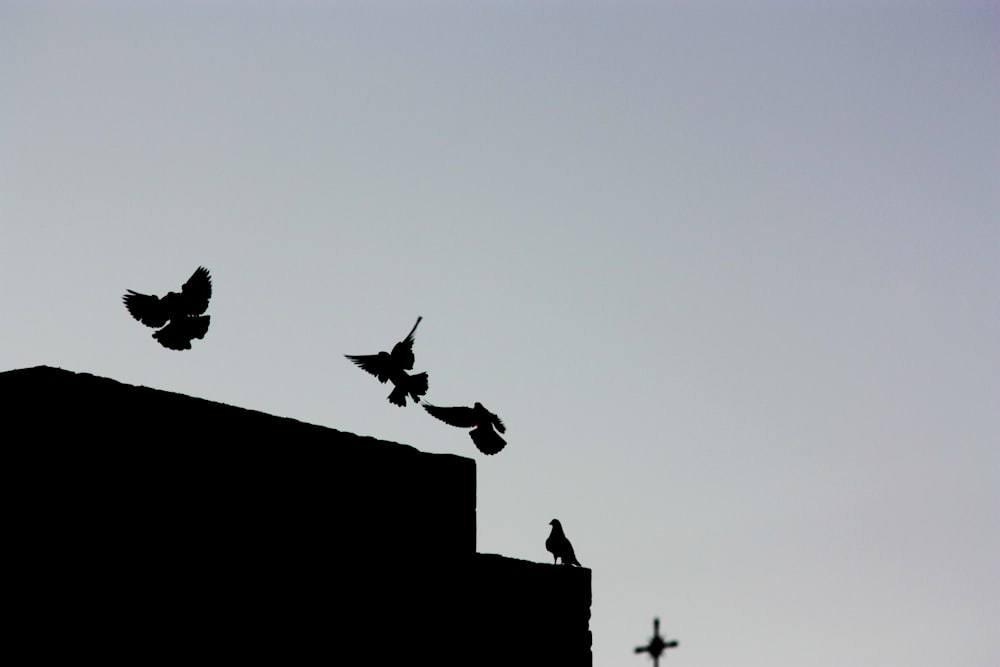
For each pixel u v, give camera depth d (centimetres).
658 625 4756
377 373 1545
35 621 1398
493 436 1555
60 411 1460
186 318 1489
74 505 1450
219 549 1583
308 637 1658
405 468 1855
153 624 1494
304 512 1700
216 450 1611
